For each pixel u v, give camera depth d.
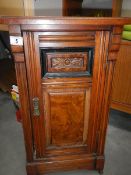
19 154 1.35
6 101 2.04
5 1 1.44
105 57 0.84
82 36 0.79
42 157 1.09
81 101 0.94
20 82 0.85
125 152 1.37
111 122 1.68
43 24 0.73
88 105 0.96
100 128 1.03
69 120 0.99
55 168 1.13
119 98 1.54
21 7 1.40
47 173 1.18
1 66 2.38
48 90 0.89
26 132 1.00
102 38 0.80
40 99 0.90
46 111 0.94
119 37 0.80
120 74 1.46
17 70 0.83
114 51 0.83
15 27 0.73
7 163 1.28
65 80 0.87
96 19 0.73
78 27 0.76
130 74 1.43
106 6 1.62
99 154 1.12
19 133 1.56
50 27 0.74
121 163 1.28
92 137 1.06
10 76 2.22
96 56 0.83
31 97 0.90
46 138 1.03
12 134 1.55
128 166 1.25
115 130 1.58
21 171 1.22
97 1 1.62
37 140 1.03
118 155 1.34
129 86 1.47
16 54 0.78
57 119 0.98
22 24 0.72
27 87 0.87
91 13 1.62
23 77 0.84
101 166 1.16
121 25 0.77
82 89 0.91
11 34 0.74
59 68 0.84
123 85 1.49
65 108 0.95
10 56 2.39
